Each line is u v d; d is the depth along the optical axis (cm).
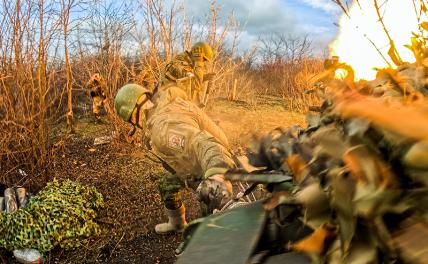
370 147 78
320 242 82
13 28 529
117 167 596
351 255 76
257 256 93
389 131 75
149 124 260
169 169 249
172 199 396
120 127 662
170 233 423
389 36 118
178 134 235
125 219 462
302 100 865
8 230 402
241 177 115
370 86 100
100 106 770
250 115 739
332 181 81
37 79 552
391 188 73
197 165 231
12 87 537
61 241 405
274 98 1119
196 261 97
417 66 101
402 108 81
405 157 72
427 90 93
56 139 675
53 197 434
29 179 515
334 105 98
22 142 533
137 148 638
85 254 403
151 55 677
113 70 739
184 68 311
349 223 76
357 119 81
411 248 69
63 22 580
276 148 119
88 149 653
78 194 457
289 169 104
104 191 530
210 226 110
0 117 536
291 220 95
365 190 74
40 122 530
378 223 73
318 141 96
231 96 989
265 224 101
